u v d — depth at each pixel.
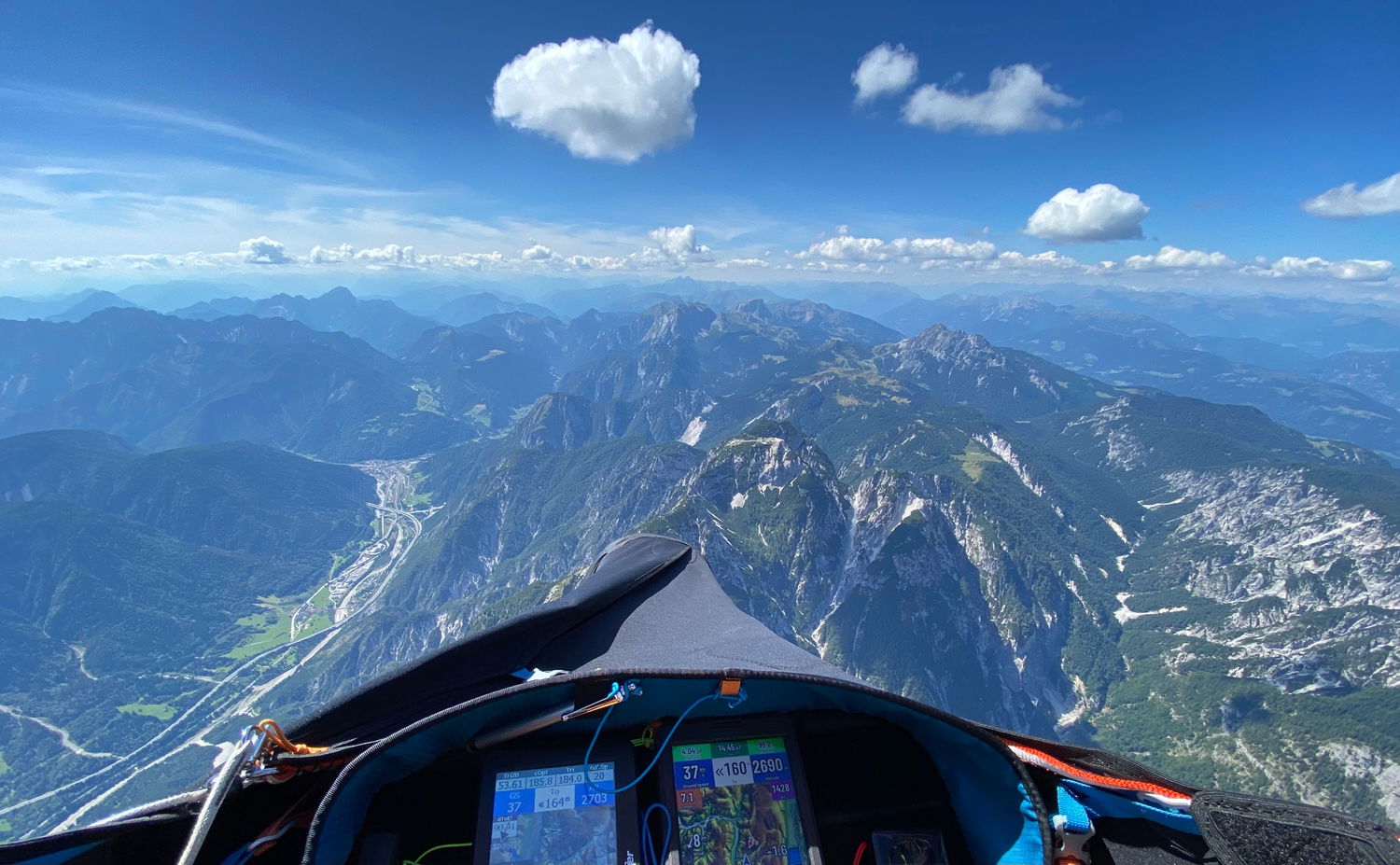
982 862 0.37
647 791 0.39
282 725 0.37
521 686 0.36
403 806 0.37
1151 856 0.38
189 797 0.35
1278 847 0.33
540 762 0.38
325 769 0.37
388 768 0.36
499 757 0.38
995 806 0.38
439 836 0.37
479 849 0.35
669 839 0.37
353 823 0.34
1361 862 0.32
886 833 0.39
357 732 0.39
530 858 0.35
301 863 0.32
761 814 0.38
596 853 0.36
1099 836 0.39
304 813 0.37
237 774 0.34
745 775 0.39
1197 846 0.38
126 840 0.33
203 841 0.32
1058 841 0.37
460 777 0.39
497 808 0.36
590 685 0.38
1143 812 0.38
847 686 0.38
